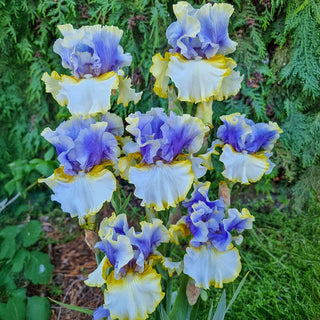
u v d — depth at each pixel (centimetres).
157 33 88
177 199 46
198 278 49
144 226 46
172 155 47
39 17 100
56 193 47
